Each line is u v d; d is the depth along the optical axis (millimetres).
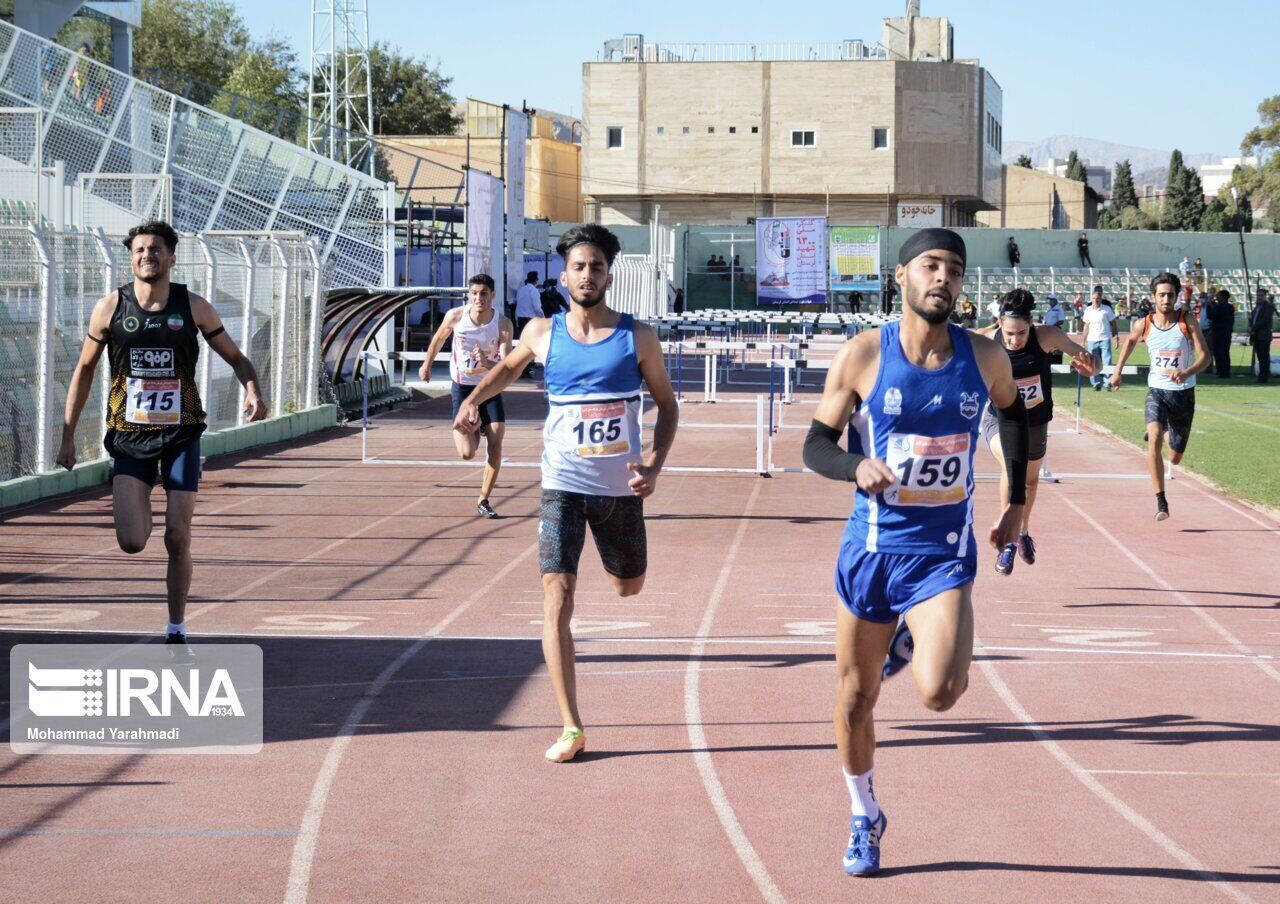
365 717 6008
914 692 6602
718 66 75938
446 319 11938
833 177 75750
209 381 16703
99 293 14125
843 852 4500
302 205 26797
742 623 8031
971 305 43594
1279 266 73812
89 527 11195
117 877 4234
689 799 4996
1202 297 36688
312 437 19094
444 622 7973
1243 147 77562
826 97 75438
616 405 5629
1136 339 11805
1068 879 4277
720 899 4105
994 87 81812
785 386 24969
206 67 71812
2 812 4812
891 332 4316
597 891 4156
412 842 4551
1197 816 4863
